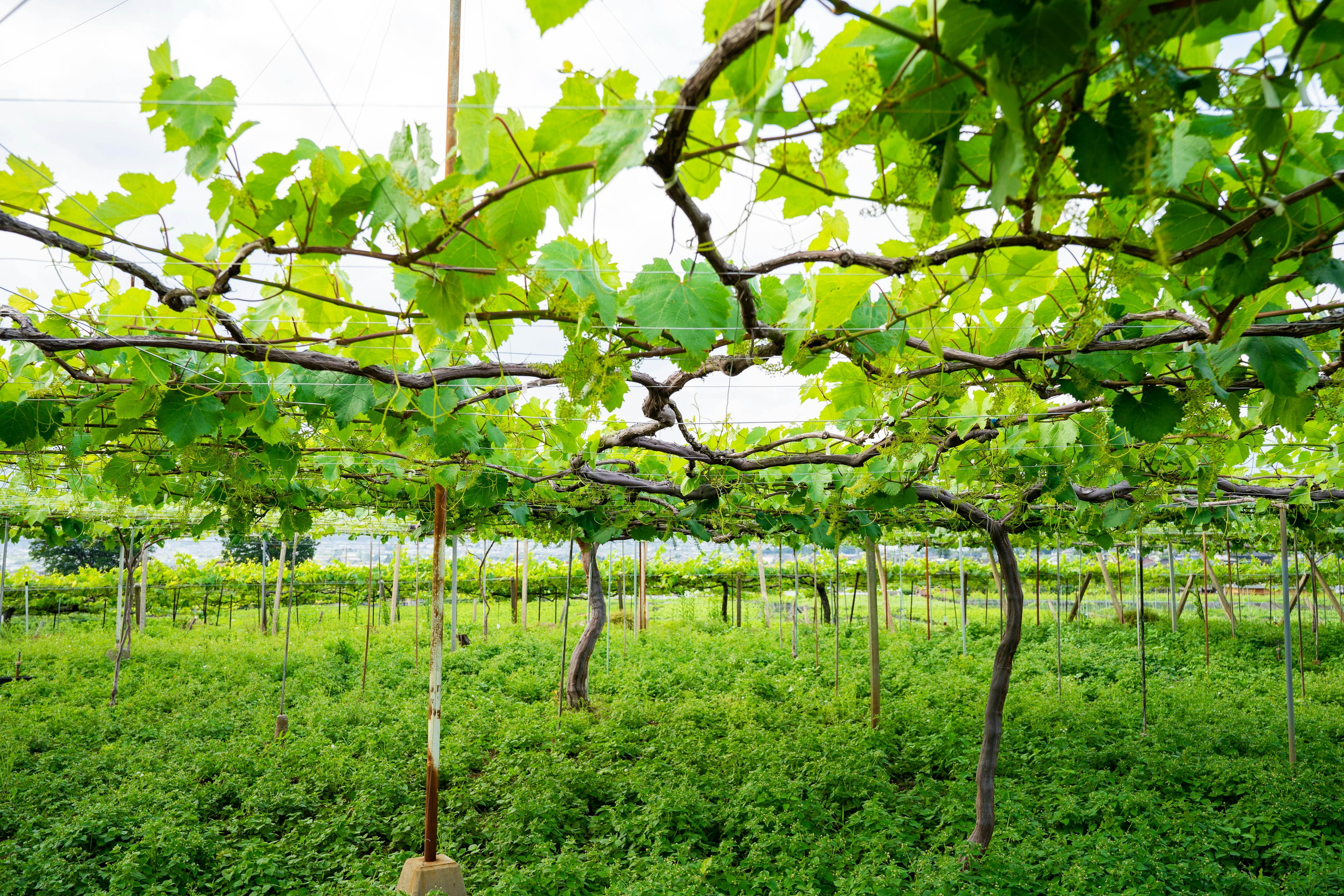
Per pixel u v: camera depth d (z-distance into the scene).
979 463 5.29
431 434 4.14
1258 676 12.41
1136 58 1.12
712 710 9.48
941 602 26.12
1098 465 4.67
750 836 5.96
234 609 24.53
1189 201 1.57
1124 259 1.87
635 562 19.77
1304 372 2.35
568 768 7.00
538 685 11.23
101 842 5.69
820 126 1.35
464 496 6.18
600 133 1.33
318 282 2.34
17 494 8.60
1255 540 13.28
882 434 4.27
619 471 6.48
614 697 10.71
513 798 6.40
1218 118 1.34
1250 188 1.47
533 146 1.47
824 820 6.17
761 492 6.91
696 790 6.52
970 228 1.88
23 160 1.72
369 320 2.64
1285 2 1.13
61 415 3.69
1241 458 4.43
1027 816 6.17
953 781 7.36
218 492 6.62
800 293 2.54
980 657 13.75
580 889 5.10
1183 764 7.28
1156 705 10.10
